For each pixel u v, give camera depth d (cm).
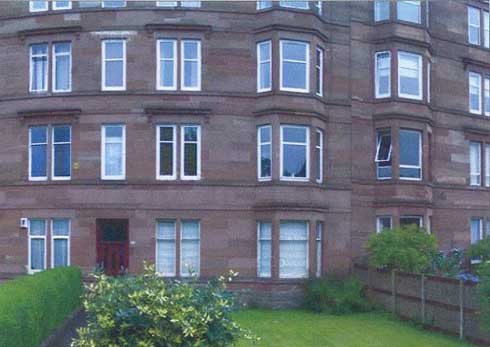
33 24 2864
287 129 2770
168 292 1124
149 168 2764
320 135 2886
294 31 2783
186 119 2773
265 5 2812
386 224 3053
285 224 2758
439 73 3338
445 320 2103
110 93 2778
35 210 2823
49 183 2811
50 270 1986
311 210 2766
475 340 1942
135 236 2747
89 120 2788
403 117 3056
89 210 2770
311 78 2806
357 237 2988
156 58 2786
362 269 2784
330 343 1906
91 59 2805
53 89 2841
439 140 3316
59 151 2830
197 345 1084
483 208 3484
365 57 3072
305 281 2738
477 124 3484
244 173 2783
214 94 2784
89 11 2809
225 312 1152
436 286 2164
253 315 2509
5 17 2894
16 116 2866
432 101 3288
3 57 2898
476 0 3509
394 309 2466
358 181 3019
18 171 2856
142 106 2773
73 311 2072
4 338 1137
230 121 2788
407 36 3095
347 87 2966
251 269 2756
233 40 2808
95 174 2777
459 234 3369
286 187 2734
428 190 3141
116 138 2794
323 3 2948
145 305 1087
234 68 2803
